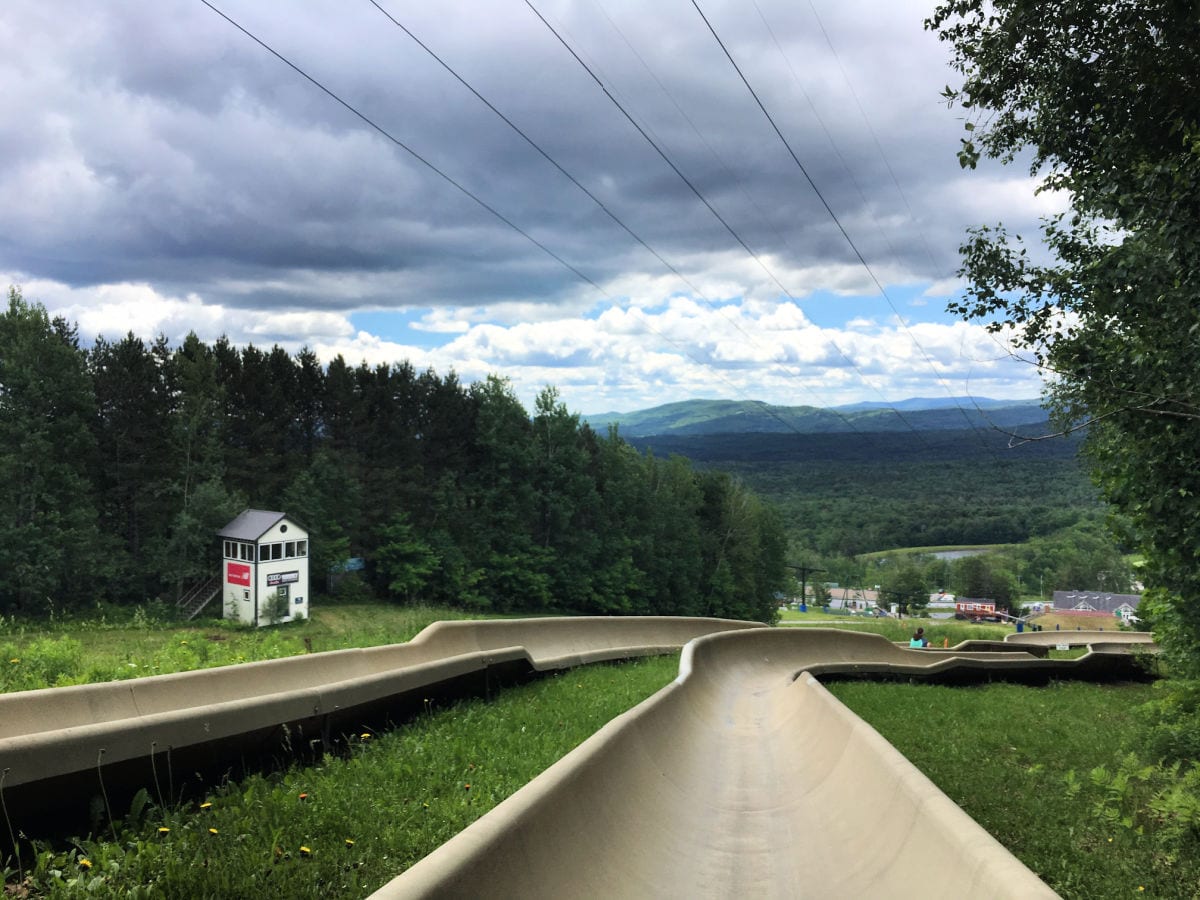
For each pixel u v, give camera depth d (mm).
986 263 12141
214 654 12266
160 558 57156
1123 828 7773
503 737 9195
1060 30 10531
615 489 79938
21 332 53656
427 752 7969
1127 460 9875
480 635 16297
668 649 23016
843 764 7137
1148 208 8656
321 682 10812
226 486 63500
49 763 4949
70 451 54594
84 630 20562
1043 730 13820
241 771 6672
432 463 75688
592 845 4930
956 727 13500
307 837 5273
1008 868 3613
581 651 19688
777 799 7723
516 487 75000
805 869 5637
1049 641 39719
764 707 14586
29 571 49625
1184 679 13922
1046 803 8625
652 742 7832
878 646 25641
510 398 76875
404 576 66875
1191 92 9648
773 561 97625
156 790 5770
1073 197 10914
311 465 67250
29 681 8945
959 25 11344
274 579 56281
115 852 4672
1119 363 8922
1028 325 12219
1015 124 11953
